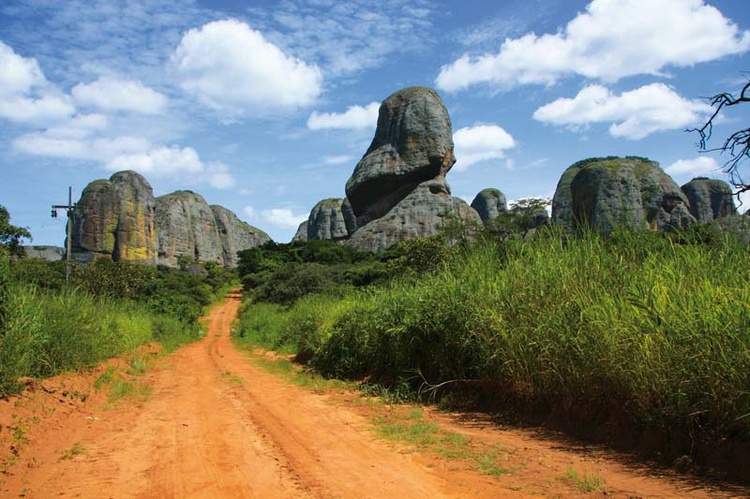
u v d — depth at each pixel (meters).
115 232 97.19
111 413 8.88
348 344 14.24
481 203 130.38
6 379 7.52
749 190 8.59
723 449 5.12
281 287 47.78
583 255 7.91
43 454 6.08
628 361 6.01
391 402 9.98
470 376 9.56
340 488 4.95
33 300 9.98
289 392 11.58
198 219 143.00
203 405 9.87
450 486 4.94
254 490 4.93
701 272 6.39
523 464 5.55
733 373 5.03
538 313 7.73
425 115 94.25
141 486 5.06
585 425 6.78
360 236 89.19
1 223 22.30
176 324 33.31
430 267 28.89
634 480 4.89
